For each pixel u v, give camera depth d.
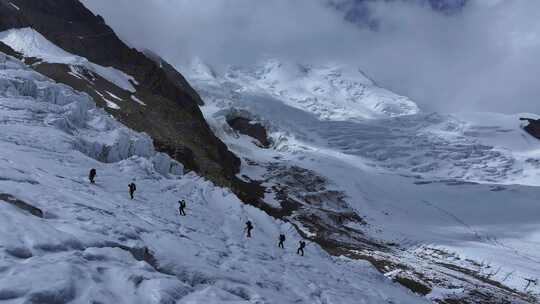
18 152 25.98
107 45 134.75
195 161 86.94
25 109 38.44
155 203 29.09
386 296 26.98
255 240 29.80
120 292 9.66
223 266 17.61
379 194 139.50
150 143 50.22
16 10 117.44
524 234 108.56
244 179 130.38
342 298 20.67
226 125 176.62
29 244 9.98
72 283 8.66
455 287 63.31
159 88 126.94
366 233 105.44
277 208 110.06
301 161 158.88
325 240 89.94
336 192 131.00
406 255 88.69
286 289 18.86
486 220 120.94
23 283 7.95
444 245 94.81
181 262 14.85
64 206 15.98
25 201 14.39
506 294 65.31
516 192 146.38
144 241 15.95
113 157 41.78
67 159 30.42
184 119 113.69
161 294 10.05
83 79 95.88
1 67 49.97
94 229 13.93
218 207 38.88
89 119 48.94
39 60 97.81
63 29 126.94
